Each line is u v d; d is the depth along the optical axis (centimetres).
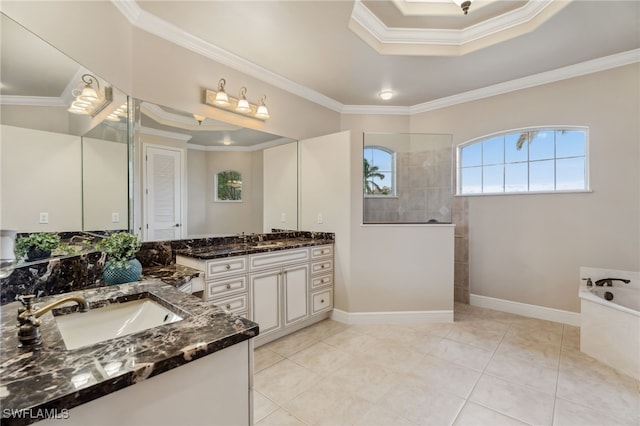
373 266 309
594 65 280
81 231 167
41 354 77
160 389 76
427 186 337
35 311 87
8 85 125
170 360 75
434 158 339
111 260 162
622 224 272
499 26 244
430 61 277
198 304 116
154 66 216
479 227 358
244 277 242
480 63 283
